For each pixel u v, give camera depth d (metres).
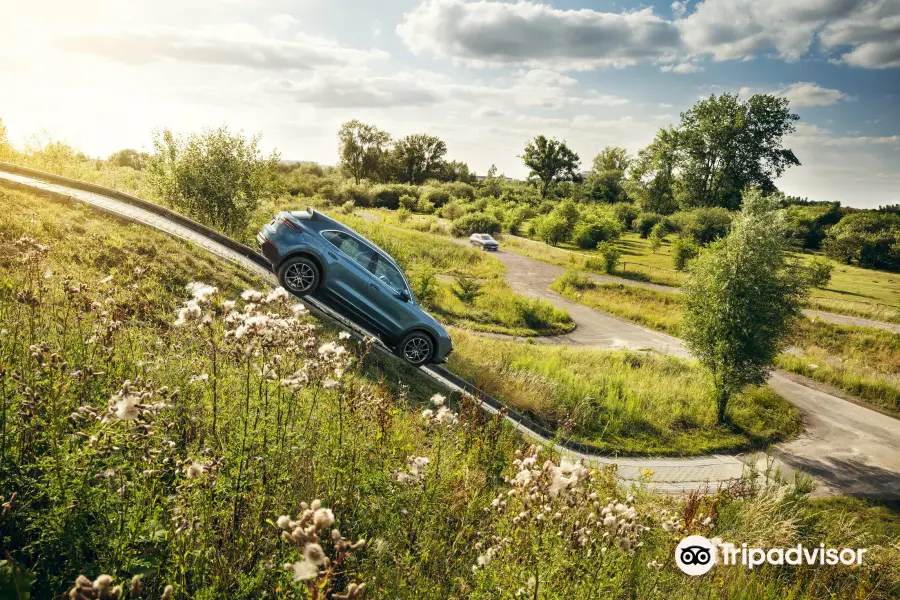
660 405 18.50
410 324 11.19
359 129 127.69
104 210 10.90
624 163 127.38
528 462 3.37
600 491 6.18
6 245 7.82
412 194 96.44
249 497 3.25
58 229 9.27
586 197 116.19
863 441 20.36
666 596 4.54
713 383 20.53
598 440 14.14
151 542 2.88
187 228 13.38
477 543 3.66
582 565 3.27
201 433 3.81
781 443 18.80
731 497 9.27
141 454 2.92
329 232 10.76
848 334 35.03
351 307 10.84
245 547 3.04
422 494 4.00
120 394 2.68
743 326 18.83
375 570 3.37
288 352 4.13
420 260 39.44
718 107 86.38
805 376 27.98
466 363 14.73
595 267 48.75
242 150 18.50
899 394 25.64
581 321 33.31
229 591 2.85
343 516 3.70
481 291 33.34
